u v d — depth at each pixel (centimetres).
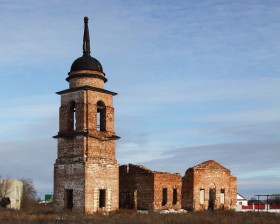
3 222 3081
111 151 4019
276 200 7075
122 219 3278
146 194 4450
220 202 5078
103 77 4028
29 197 8356
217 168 5097
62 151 3953
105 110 4012
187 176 4828
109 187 3941
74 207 3784
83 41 4138
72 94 3944
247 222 3259
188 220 3259
